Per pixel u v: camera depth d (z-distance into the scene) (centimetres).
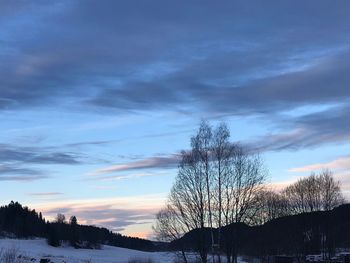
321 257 7794
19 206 17175
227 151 4569
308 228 8531
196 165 4559
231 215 4516
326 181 8812
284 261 7375
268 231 7781
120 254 11369
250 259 7875
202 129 5525
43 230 16075
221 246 4569
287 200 8769
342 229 8869
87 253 11588
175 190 4622
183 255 4628
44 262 5728
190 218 4572
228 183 4544
